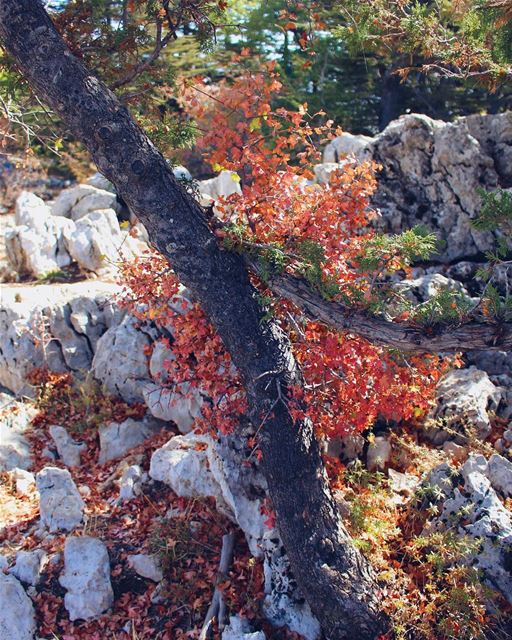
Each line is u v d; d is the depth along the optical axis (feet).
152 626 24.04
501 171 38.68
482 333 19.66
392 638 21.77
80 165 79.82
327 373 23.82
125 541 27.07
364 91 79.61
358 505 24.80
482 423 28.35
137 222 54.60
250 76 23.76
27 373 39.22
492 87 29.73
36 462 33.73
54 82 20.81
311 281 21.54
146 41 28.48
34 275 49.96
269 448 22.48
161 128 26.09
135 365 36.45
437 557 22.76
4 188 76.74
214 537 26.53
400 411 24.35
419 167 39.04
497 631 21.90
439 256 38.83
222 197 24.18
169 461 29.40
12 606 24.08
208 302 22.41
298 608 23.54
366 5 28.12
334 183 24.73
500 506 23.77
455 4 30.78
